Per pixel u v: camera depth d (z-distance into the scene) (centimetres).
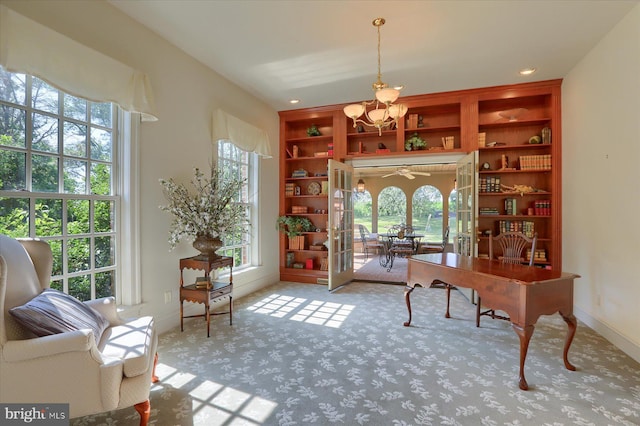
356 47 320
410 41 308
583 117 343
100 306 200
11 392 139
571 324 228
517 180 448
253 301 407
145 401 161
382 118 293
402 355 253
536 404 188
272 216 511
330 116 513
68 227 237
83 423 171
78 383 146
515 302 213
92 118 255
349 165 519
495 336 293
